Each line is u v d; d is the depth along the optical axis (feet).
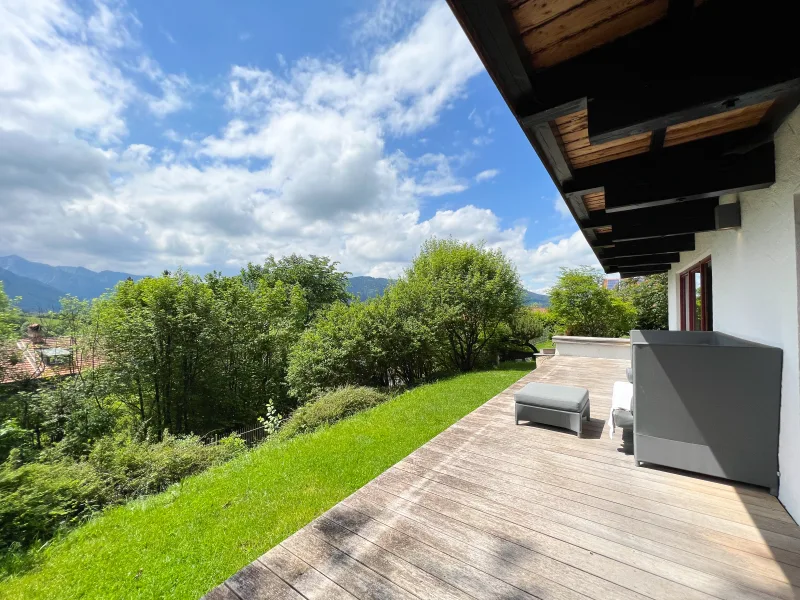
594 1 3.94
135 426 40.65
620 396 12.12
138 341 40.52
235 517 11.21
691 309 18.60
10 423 29.43
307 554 6.80
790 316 7.38
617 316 42.78
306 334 36.76
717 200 10.69
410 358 38.55
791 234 7.11
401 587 5.93
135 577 8.98
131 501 15.83
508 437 12.32
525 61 5.05
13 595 9.10
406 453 15.20
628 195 8.17
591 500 8.22
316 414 23.26
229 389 48.49
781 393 7.94
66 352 40.96
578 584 5.81
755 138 6.80
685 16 4.24
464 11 3.63
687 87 4.51
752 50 4.21
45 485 15.87
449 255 47.67
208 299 45.91
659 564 6.16
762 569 5.96
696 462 8.99
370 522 7.70
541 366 24.94
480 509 8.04
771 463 8.12
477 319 43.86
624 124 4.90
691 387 9.02
